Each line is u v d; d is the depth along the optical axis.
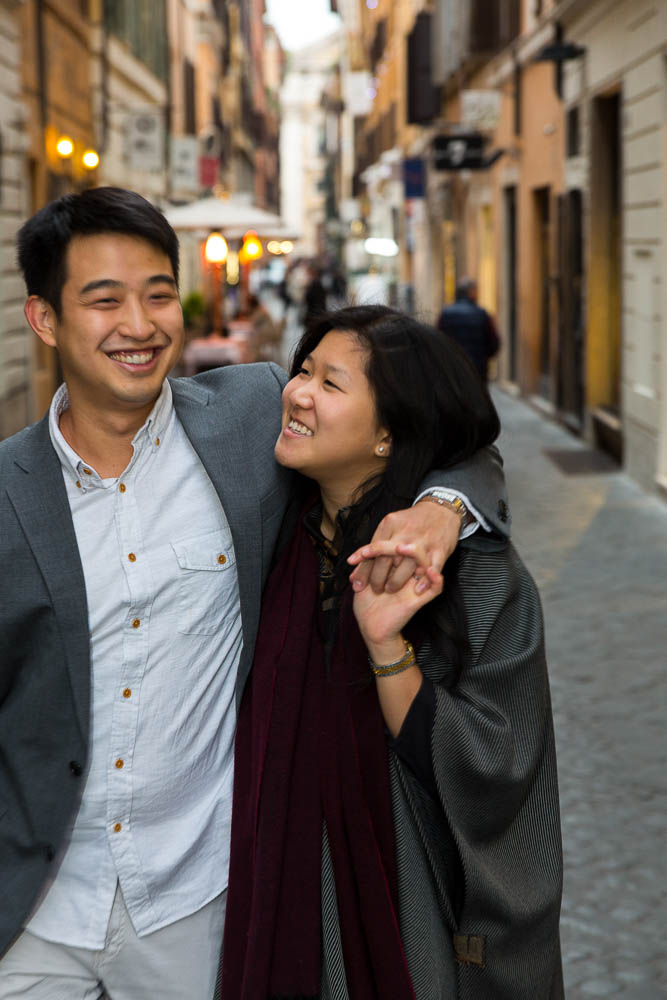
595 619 7.42
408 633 2.09
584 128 14.28
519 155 19.03
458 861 2.11
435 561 1.94
